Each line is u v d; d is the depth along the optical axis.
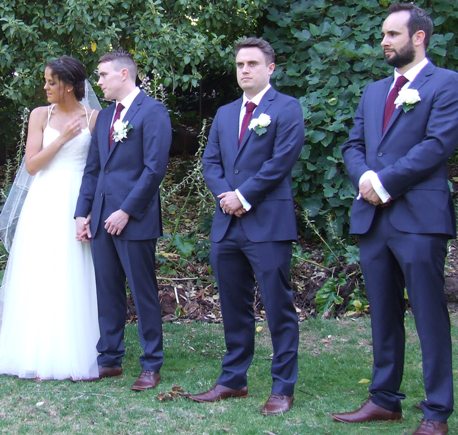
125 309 4.53
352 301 5.78
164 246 6.45
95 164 4.50
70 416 3.85
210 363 4.75
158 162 4.23
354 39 6.39
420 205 3.48
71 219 4.52
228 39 6.88
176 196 7.60
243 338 4.10
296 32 6.39
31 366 4.44
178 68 6.51
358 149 3.76
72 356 4.42
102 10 5.96
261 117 3.86
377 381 3.74
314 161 6.31
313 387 4.34
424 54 3.59
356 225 3.66
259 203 3.88
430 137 3.45
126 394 4.18
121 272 4.45
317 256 6.41
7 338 4.54
